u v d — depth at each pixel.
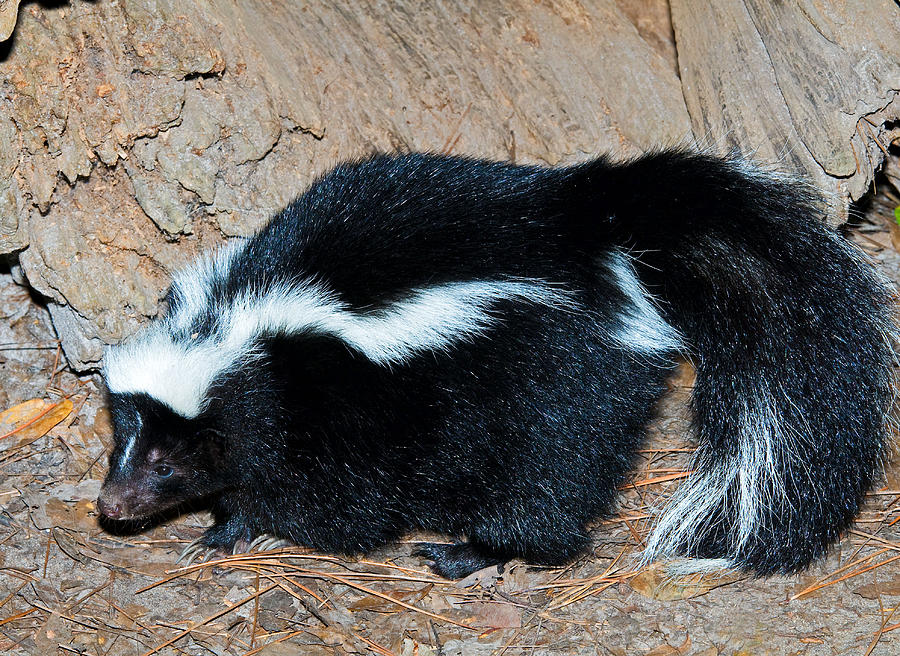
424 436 5.68
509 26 7.18
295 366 5.59
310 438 5.73
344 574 5.99
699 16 6.52
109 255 6.59
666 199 5.87
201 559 6.10
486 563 6.14
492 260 5.53
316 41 6.95
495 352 5.53
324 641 5.51
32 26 5.86
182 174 6.32
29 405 6.89
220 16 6.23
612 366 5.71
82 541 6.09
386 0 7.12
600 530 6.27
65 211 6.45
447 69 7.12
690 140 6.84
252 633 5.54
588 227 5.75
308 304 5.54
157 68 6.05
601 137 7.02
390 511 5.93
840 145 6.29
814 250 5.91
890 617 5.57
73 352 6.90
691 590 5.83
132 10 5.93
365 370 5.55
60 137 6.12
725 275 5.80
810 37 6.16
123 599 5.73
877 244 8.11
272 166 6.66
